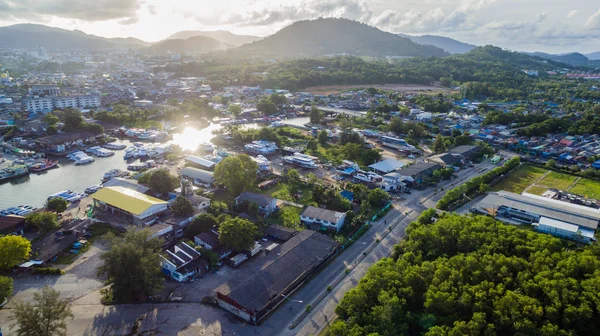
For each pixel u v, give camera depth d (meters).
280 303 87.50
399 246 106.31
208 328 79.31
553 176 181.38
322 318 83.12
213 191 150.00
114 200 126.12
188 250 102.25
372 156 193.38
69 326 78.25
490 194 144.75
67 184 162.88
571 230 118.31
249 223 108.00
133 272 84.62
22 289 89.94
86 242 111.25
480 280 85.56
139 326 79.25
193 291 91.12
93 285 92.62
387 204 140.50
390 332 70.12
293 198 146.38
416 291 84.94
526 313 73.50
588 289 79.12
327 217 122.44
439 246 101.50
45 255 101.12
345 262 105.00
